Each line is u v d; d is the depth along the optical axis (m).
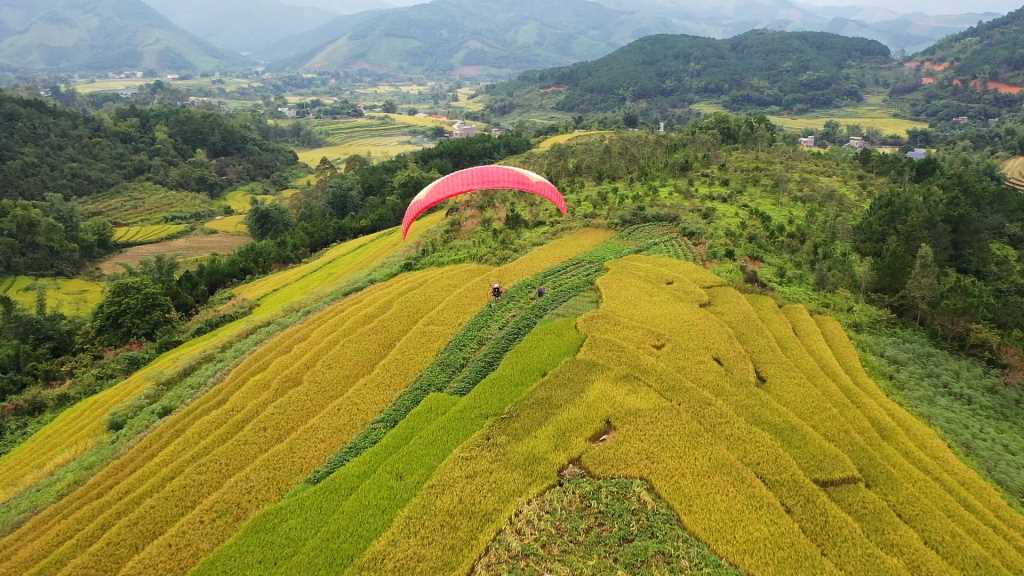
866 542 19.19
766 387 27.95
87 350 50.84
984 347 35.22
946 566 18.84
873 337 35.59
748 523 19.58
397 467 23.52
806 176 73.00
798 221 54.12
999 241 58.88
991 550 19.97
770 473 21.89
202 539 22.38
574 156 82.50
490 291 40.34
